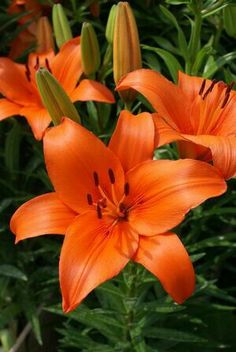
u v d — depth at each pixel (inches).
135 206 22.8
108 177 23.1
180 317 28.6
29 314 30.8
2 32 33.0
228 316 31.1
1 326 31.3
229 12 27.5
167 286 21.2
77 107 30.0
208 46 27.9
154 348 28.8
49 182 30.0
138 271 26.3
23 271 31.8
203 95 24.6
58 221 22.8
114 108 31.8
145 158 23.0
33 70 28.5
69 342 29.0
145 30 31.9
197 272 30.1
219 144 22.8
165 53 27.8
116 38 25.3
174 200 22.0
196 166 22.1
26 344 31.8
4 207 29.7
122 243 22.0
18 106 27.7
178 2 26.8
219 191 21.7
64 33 28.6
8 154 31.1
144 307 26.7
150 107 28.3
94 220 22.6
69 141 22.8
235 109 24.5
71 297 21.4
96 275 21.5
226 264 31.8
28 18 32.3
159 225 21.8
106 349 27.9
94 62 27.1
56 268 31.3
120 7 25.0
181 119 24.3
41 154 30.8
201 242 28.3
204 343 30.2
